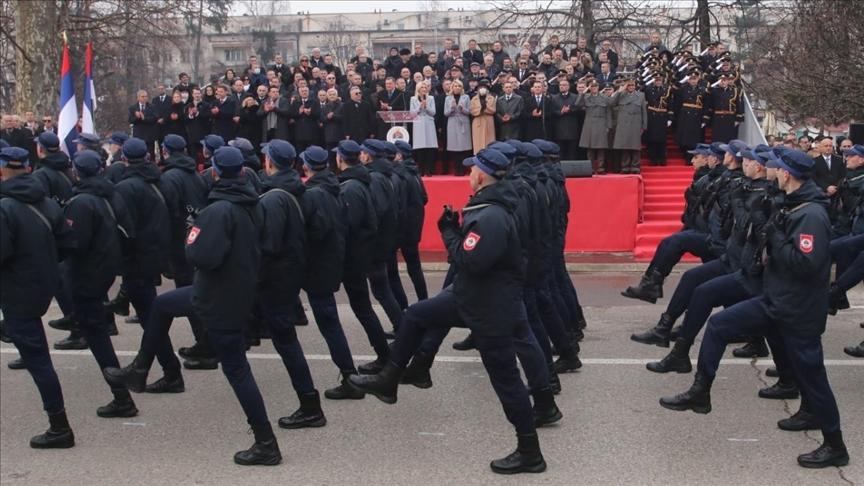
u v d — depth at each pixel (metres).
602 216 14.02
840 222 9.83
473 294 5.39
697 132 16.77
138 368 6.51
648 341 8.22
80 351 8.80
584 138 15.73
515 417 5.54
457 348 8.67
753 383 7.49
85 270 6.62
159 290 11.94
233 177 5.72
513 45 30.52
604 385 7.45
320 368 8.11
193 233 5.55
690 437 6.22
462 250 5.25
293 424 6.49
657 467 5.67
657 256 8.98
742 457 5.84
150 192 7.55
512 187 5.38
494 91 16.72
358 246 7.35
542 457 5.65
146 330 6.52
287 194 6.22
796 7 18.27
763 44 21.45
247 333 8.76
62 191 8.54
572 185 14.02
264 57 59.50
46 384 6.11
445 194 14.40
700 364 6.08
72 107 13.86
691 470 5.61
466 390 7.38
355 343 9.08
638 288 9.05
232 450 6.12
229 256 5.63
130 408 6.84
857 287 11.57
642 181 14.41
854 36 15.55
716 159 8.95
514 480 5.50
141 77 44.22
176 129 17.14
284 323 6.33
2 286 5.93
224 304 5.63
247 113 16.73
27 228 5.87
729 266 7.73
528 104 15.73
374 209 7.65
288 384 7.68
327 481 5.54
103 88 41.19
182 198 8.56
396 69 18.66
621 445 6.07
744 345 8.37
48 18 18.75
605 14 32.16
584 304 10.89
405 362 6.21
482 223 5.19
